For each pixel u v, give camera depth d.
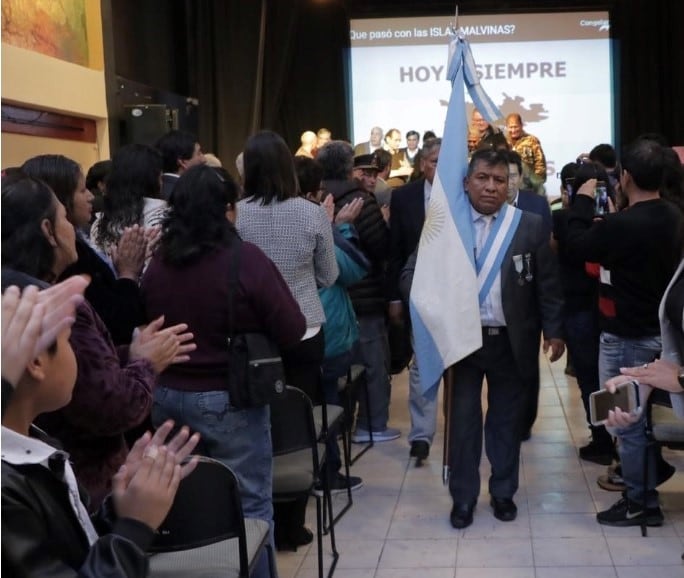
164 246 2.43
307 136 8.66
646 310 3.32
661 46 9.98
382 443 4.56
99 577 1.24
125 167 2.92
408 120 10.09
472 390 3.46
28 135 5.09
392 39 10.04
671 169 3.31
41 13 5.29
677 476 3.90
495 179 3.31
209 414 2.42
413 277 3.42
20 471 1.24
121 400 1.83
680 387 2.23
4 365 1.15
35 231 1.78
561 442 4.44
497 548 3.26
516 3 9.91
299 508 3.28
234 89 8.93
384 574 3.08
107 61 6.16
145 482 1.38
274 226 3.01
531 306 3.40
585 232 3.39
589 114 9.99
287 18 9.71
